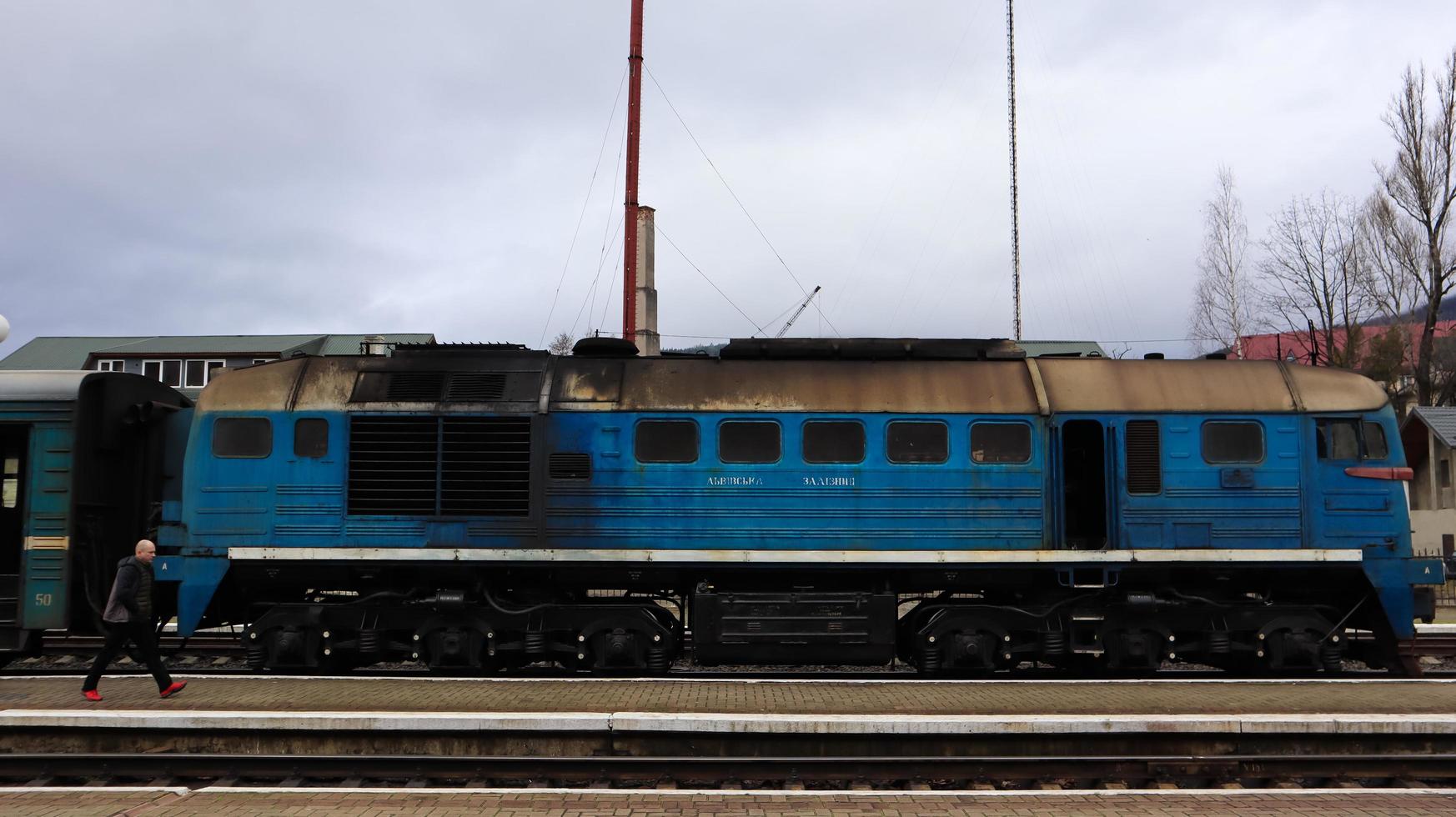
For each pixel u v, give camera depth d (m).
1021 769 7.95
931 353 12.42
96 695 9.49
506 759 7.92
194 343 42.16
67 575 11.52
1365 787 7.80
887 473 11.59
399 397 11.84
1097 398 11.82
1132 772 7.96
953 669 11.69
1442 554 31.16
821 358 12.39
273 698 9.54
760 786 7.88
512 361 12.21
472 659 11.63
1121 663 11.73
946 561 11.42
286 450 11.76
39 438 11.73
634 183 29.17
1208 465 11.66
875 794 7.38
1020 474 11.61
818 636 11.27
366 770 7.95
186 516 11.70
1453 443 32.31
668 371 12.06
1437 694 9.91
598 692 9.88
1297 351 42.84
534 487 11.60
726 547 11.54
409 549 11.47
